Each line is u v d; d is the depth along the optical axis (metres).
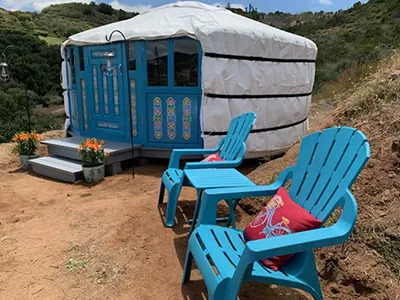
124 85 5.20
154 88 4.97
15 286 2.17
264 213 2.00
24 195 3.93
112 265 2.38
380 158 2.57
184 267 2.14
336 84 9.99
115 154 4.74
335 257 2.08
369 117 3.12
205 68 4.52
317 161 2.01
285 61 5.46
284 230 1.79
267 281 1.57
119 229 2.93
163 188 3.43
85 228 2.97
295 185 2.11
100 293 2.09
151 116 5.09
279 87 5.44
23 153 5.21
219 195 2.12
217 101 4.69
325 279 2.06
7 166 5.37
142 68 4.95
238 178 2.76
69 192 4.01
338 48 16.05
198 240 1.97
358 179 2.51
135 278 2.23
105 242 2.71
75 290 2.12
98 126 5.79
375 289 1.83
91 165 4.38
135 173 4.80
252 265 1.46
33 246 2.68
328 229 1.56
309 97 6.51
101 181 4.43
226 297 1.55
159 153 5.15
